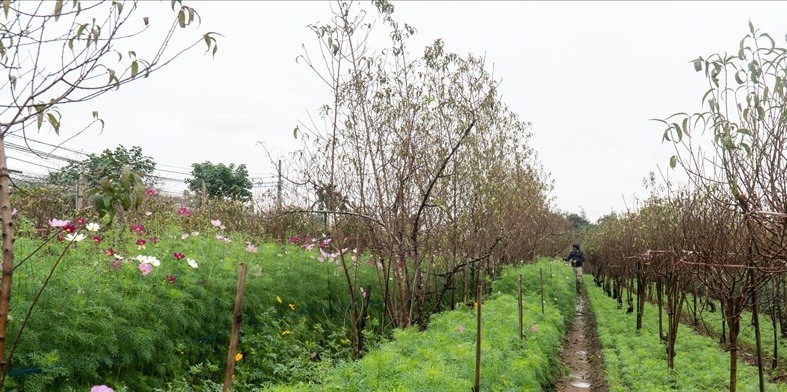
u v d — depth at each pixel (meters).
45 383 5.20
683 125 3.89
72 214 7.40
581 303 20.70
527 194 14.46
